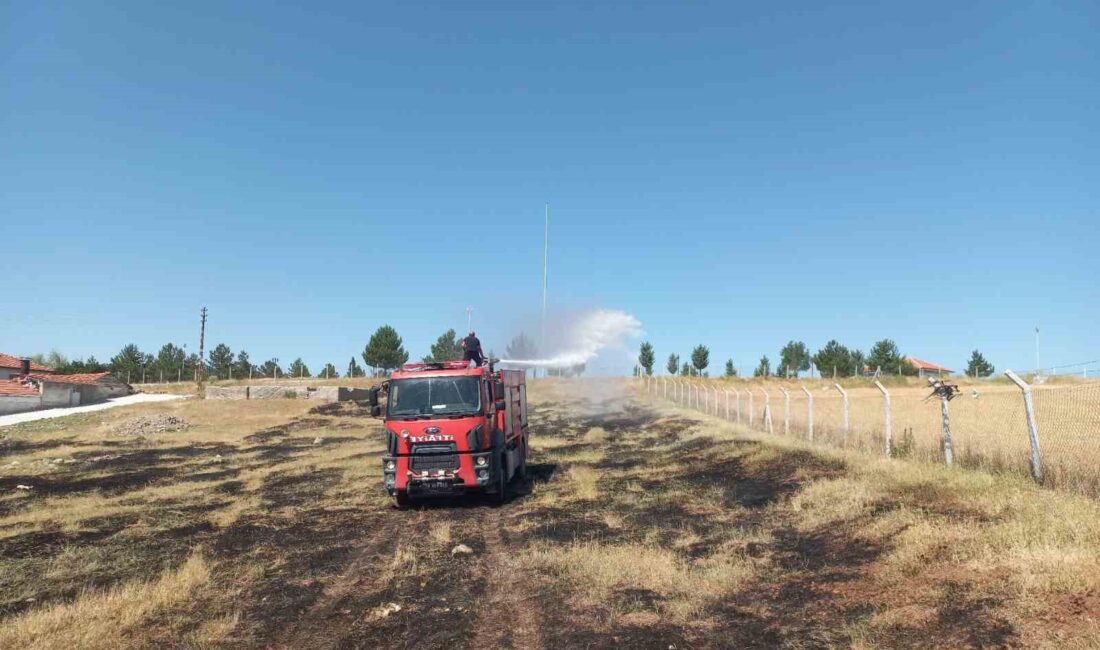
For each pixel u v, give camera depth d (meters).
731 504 13.31
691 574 9.09
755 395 47.19
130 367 87.31
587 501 15.27
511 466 17.17
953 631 6.29
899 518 9.98
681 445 23.58
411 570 10.13
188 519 14.85
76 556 11.54
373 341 67.69
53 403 53.66
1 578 10.20
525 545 11.51
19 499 18.34
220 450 31.17
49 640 7.34
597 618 7.70
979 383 49.09
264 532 13.37
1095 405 16.36
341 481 19.98
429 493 15.15
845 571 8.50
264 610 8.48
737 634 6.94
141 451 31.05
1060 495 9.91
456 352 59.25
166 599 8.80
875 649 6.15
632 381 62.31
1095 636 5.70
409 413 15.12
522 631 7.48
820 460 15.64
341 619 8.11
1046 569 7.18
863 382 56.69
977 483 11.14
